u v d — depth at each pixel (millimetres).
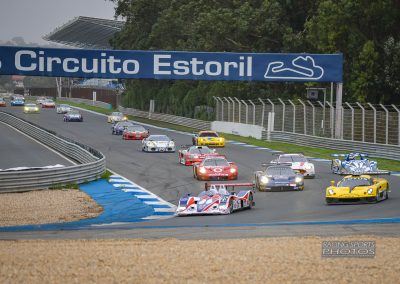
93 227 89312
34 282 51844
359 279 52344
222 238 75500
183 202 100562
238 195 103062
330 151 198125
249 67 187500
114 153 194625
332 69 193875
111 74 180875
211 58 184750
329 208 100500
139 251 65125
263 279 52594
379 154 177625
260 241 70750
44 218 96750
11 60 176625
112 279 52938
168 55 182750
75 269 56594
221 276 53719
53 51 178125
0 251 66312
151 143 198500
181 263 58781
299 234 77062
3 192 120562
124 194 121688
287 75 190500
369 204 102938
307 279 52438
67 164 168500
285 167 126375
